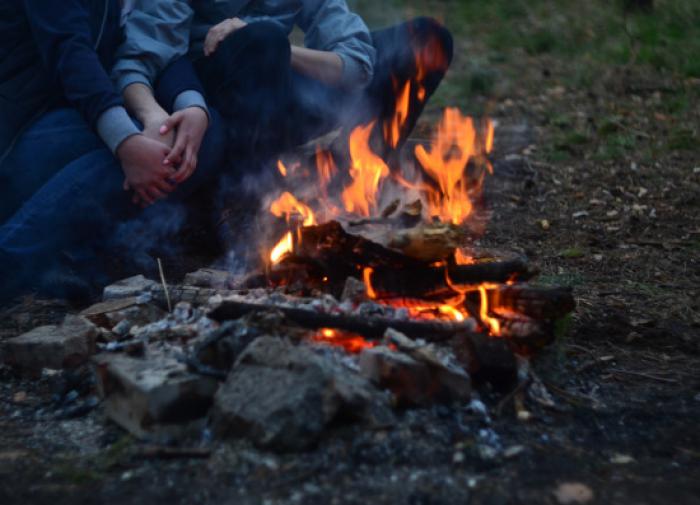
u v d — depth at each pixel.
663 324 3.01
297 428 2.01
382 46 3.68
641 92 6.65
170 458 2.04
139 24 3.13
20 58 3.08
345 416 2.10
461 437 2.13
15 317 2.89
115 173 2.97
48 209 2.92
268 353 2.13
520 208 4.43
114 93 2.91
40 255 2.95
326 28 3.55
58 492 1.94
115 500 1.89
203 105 3.03
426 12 9.71
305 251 2.56
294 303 2.50
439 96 6.69
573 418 2.34
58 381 2.46
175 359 2.29
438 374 2.24
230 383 2.12
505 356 2.35
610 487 1.99
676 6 9.05
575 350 2.78
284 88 3.25
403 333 2.38
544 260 3.68
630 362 2.74
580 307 3.10
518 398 2.33
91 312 2.66
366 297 2.52
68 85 2.91
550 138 5.62
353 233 2.57
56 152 3.06
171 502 1.88
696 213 4.30
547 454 2.12
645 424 2.33
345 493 1.90
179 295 2.72
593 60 7.70
